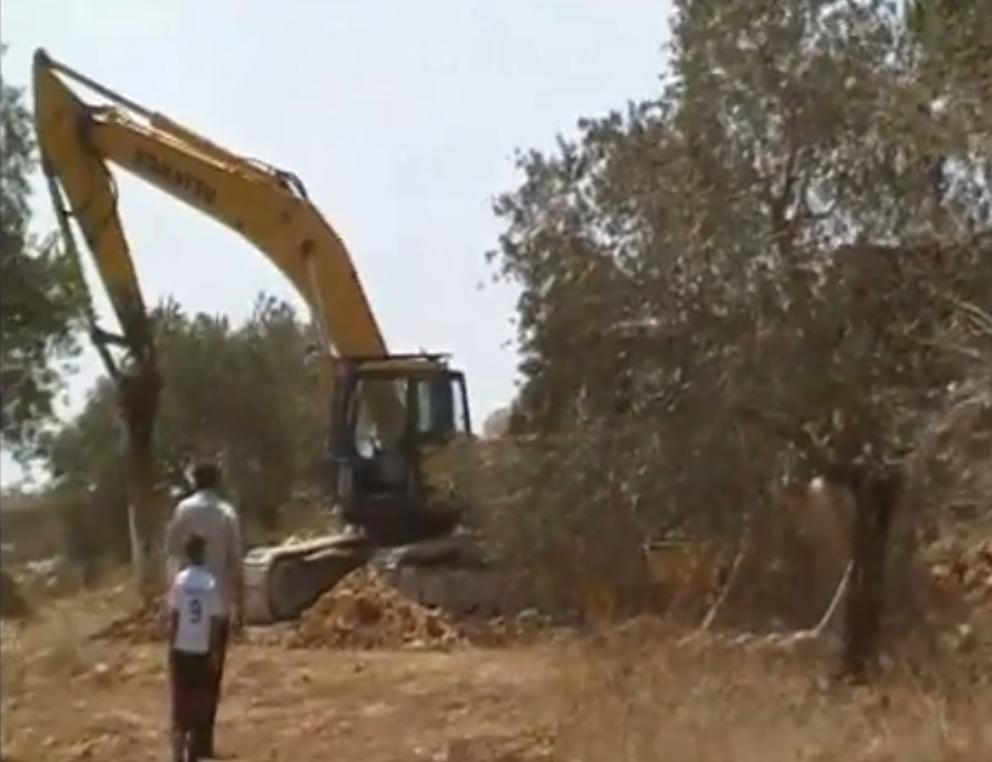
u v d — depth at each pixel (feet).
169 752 71.00
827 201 80.48
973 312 75.82
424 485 123.95
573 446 94.43
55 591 145.28
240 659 104.83
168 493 176.24
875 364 79.82
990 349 75.31
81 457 162.71
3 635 103.04
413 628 113.80
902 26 80.07
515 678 94.17
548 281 86.94
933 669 74.84
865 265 79.20
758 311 80.74
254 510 191.42
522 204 88.79
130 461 124.88
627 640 90.07
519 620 113.60
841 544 95.61
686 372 84.02
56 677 94.43
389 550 122.01
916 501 85.46
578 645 95.04
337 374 125.08
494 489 114.42
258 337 200.03
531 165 88.53
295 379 198.39
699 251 82.17
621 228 85.30
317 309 126.52
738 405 82.12
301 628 114.52
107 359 124.47
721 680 76.48
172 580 63.46
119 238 123.54
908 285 79.05
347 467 124.88
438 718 80.74
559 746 68.03
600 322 85.30
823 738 65.05
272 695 90.07
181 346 195.31
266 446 195.21
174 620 62.85
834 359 79.92
